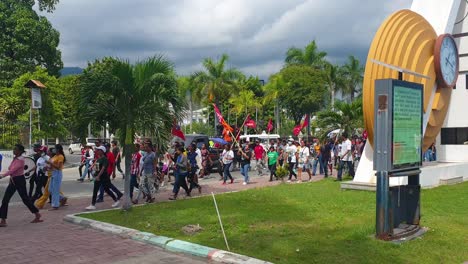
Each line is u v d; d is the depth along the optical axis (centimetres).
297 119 5947
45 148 1441
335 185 1606
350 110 2439
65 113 3969
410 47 1427
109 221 988
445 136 2011
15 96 3036
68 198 1487
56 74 4253
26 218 1104
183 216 1013
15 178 1016
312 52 5638
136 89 1092
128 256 735
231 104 5700
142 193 1420
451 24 1667
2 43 3775
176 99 1141
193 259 715
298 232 829
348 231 829
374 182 1452
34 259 723
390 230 766
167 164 1816
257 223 927
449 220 934
